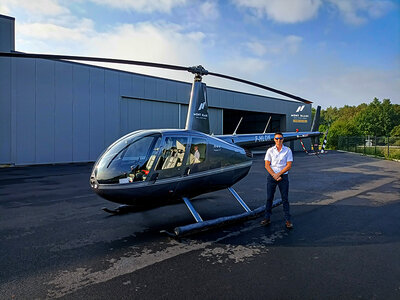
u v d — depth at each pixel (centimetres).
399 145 2611
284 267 313
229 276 292
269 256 344
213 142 496
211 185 496
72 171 1189
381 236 414
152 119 1845
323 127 5812
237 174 536
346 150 3058
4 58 1333
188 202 464
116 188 390
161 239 404
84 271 304
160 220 499
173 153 435
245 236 416
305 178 1009
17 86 1360
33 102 1402
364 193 736
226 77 570
